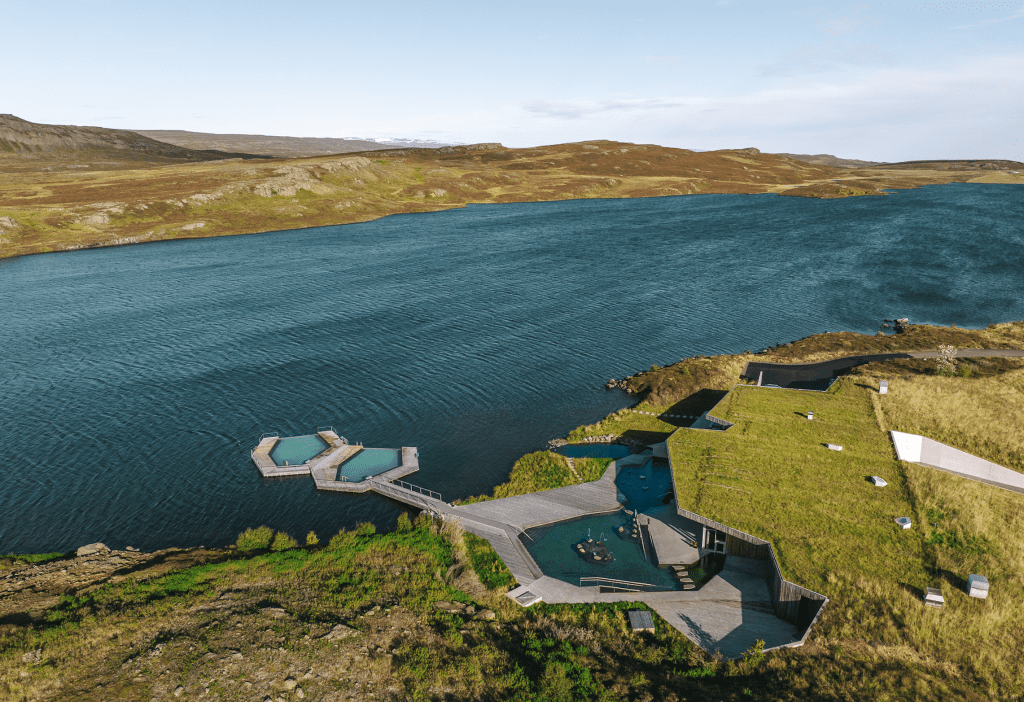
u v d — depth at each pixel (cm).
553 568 3534
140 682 2466
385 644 2847
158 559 3609
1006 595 2905
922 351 6769
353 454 4988
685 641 2895
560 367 6806
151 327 8269
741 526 3397
